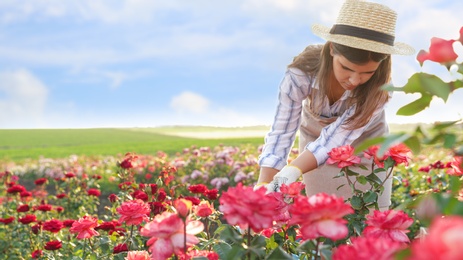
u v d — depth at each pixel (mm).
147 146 20031
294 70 3055
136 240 2916
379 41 2645
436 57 1220
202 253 1833
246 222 1352
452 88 1203
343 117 2924
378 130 3205
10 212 5688
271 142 3131
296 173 2584
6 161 14734
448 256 646
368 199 2344
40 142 28047
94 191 5566
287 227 2152
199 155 8758
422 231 2371
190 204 1478
